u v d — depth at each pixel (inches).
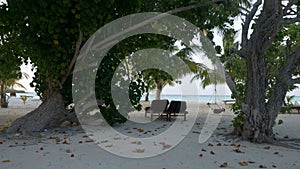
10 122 432.1
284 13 276.8
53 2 262.7
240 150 243.0
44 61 335.6
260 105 286.5
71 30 309.7
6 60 393.4
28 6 259.9
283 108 330.0
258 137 279.7
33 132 332.8
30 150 233.3
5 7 302.8
